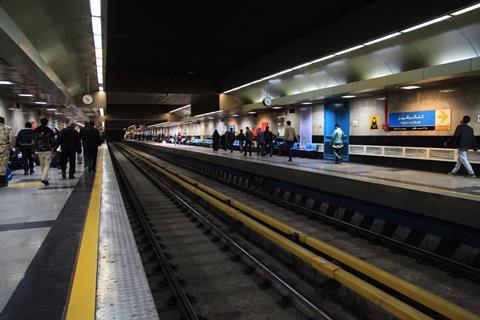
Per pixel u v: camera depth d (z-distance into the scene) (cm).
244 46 1667
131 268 370
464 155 979
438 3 853
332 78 1603
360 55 1322
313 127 1919
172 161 2877
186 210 965
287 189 1198
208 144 3619
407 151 1305
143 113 4153
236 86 2164
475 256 550
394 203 754
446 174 1054
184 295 409
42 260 384
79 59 1444
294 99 1772
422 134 1257
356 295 420
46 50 1141
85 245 437
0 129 902
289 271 538
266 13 1220
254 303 439
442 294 459
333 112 1736
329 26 1305
